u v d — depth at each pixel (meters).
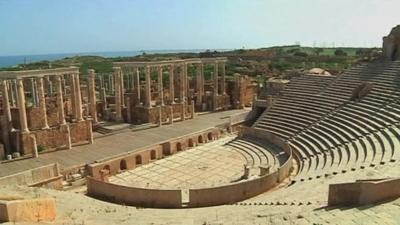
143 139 43.12
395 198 15.31
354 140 33.00
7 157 36.16
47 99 49.09
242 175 33.53
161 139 42.97
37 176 29.78
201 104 60.94
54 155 37.66
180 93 56.56
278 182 30.23
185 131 46.62
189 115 55.97
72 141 41.19
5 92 37.88
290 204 19.16
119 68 51.03
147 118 50.91
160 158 39.03
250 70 96.06
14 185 26.62
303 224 13.07
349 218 13.35
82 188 31.23
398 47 49.25
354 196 15.49
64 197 23.59
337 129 37.31
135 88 54.56
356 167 25.69
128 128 47.94
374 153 27.88
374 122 34.66
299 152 36.59
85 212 18.73
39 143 38.62
